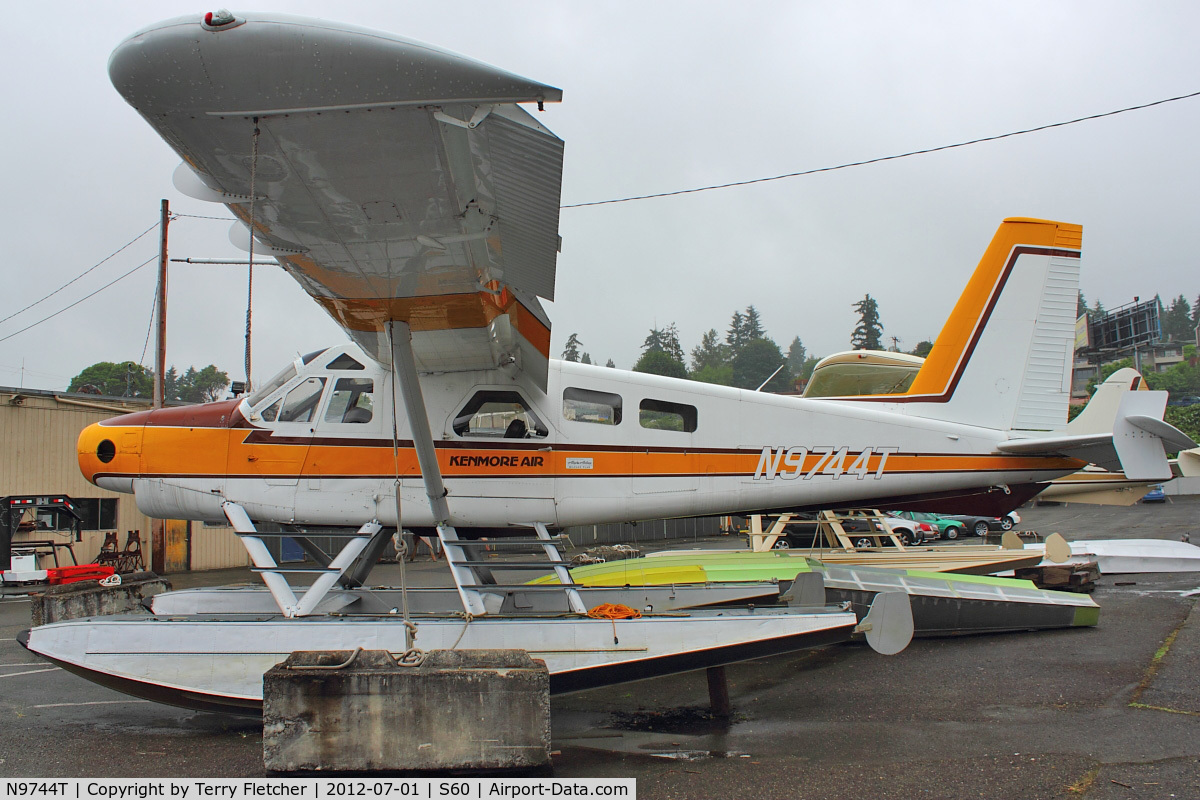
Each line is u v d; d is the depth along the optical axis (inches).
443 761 128.0
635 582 253.4
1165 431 246.5
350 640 175.0
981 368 277.7
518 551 238.4
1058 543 339.9
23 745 163.5
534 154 121.8
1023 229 283.6
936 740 155.9
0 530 459.5
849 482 249.6
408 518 218.4
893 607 175.5
